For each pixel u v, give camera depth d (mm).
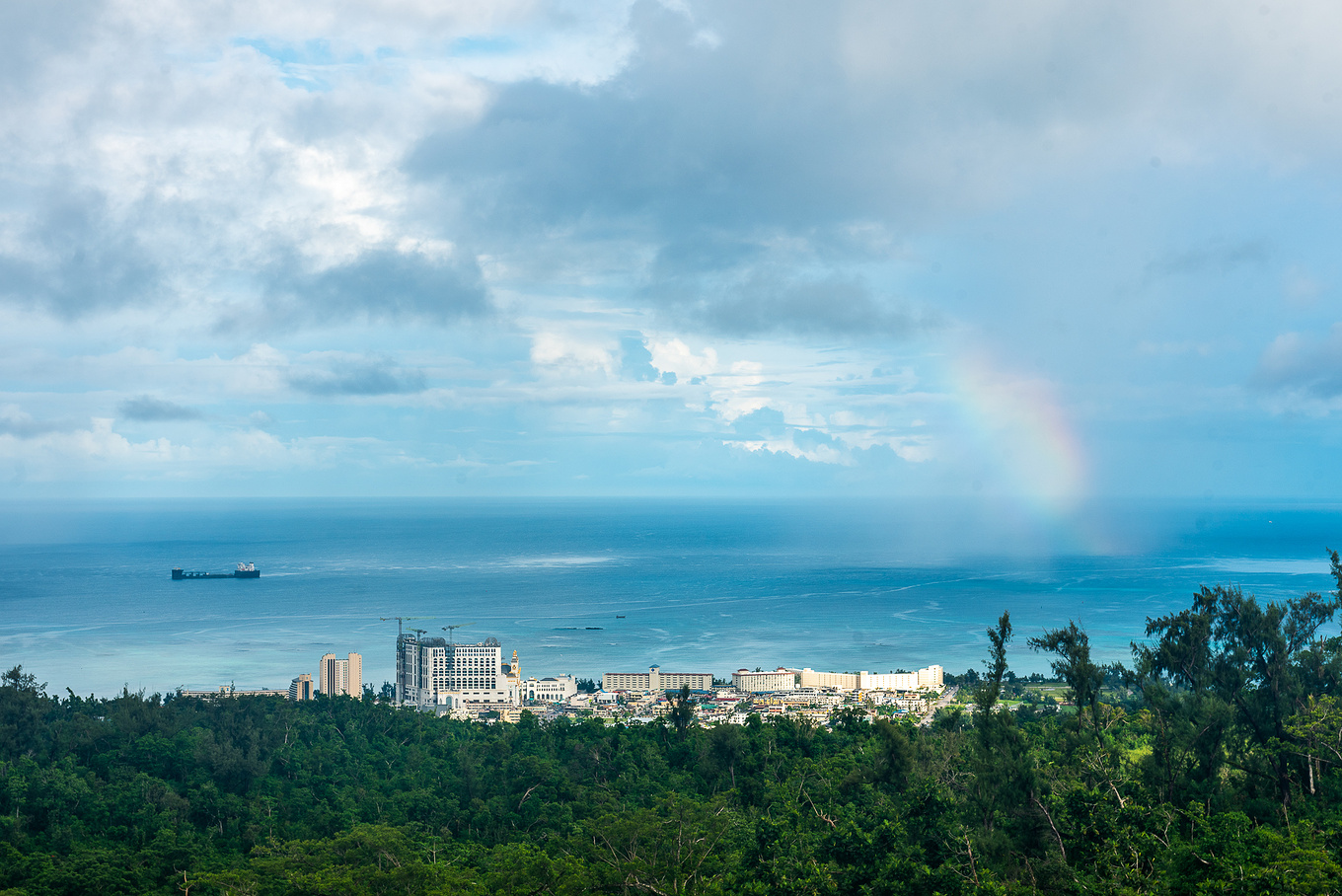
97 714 181375
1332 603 106812
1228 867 73062
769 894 79312
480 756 150250
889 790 109062
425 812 130125
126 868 115375
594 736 157375
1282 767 94438
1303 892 66438
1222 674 100750
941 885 74125
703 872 98312
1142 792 84812
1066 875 77688
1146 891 71500
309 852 113438
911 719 171875
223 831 128500
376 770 148375
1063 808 81500
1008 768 85312
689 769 141250
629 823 106250
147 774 136625
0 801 129750
